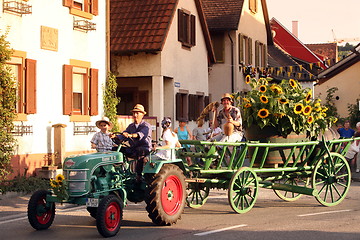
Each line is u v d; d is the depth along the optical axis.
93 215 12.34
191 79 30.88
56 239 10.32
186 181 12.59
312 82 51.12
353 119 36.06
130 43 27.03
